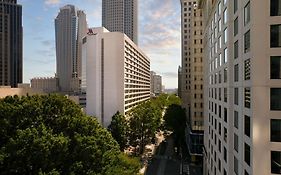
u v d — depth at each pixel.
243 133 28.88
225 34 38.25
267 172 24.34
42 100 42.78
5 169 32.94
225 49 38.34
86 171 34.97
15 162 32.56
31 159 32.59
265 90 24.30
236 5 32.50
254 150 24.64
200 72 89.31
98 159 36.19
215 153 48.31
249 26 25.64
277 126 24.08
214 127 49.28
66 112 42.31
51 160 33.66
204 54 66.94
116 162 40.72
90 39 112.69
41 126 36.03
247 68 27.12
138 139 95.81
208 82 58.22
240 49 29.89
